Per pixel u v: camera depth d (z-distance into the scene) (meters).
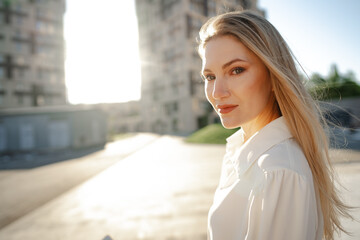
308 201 0.41
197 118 35.31
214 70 0.55
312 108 0.58
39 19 34.84
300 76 0.64
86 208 3.96
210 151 10.84
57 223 3.39
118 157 11.56
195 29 35.06
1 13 31.94
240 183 0.54
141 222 3.18
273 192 0.42
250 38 0.52
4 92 32.41
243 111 0.54
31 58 34.44
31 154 17.11
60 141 18.89
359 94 24.45
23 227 3.34
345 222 2.20
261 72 0.54
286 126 0.55
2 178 7.81
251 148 0.54
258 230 0.43
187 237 2.67
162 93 39.44
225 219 0.54
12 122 18.59
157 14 38.78
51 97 36.59
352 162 5.47
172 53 36.59
